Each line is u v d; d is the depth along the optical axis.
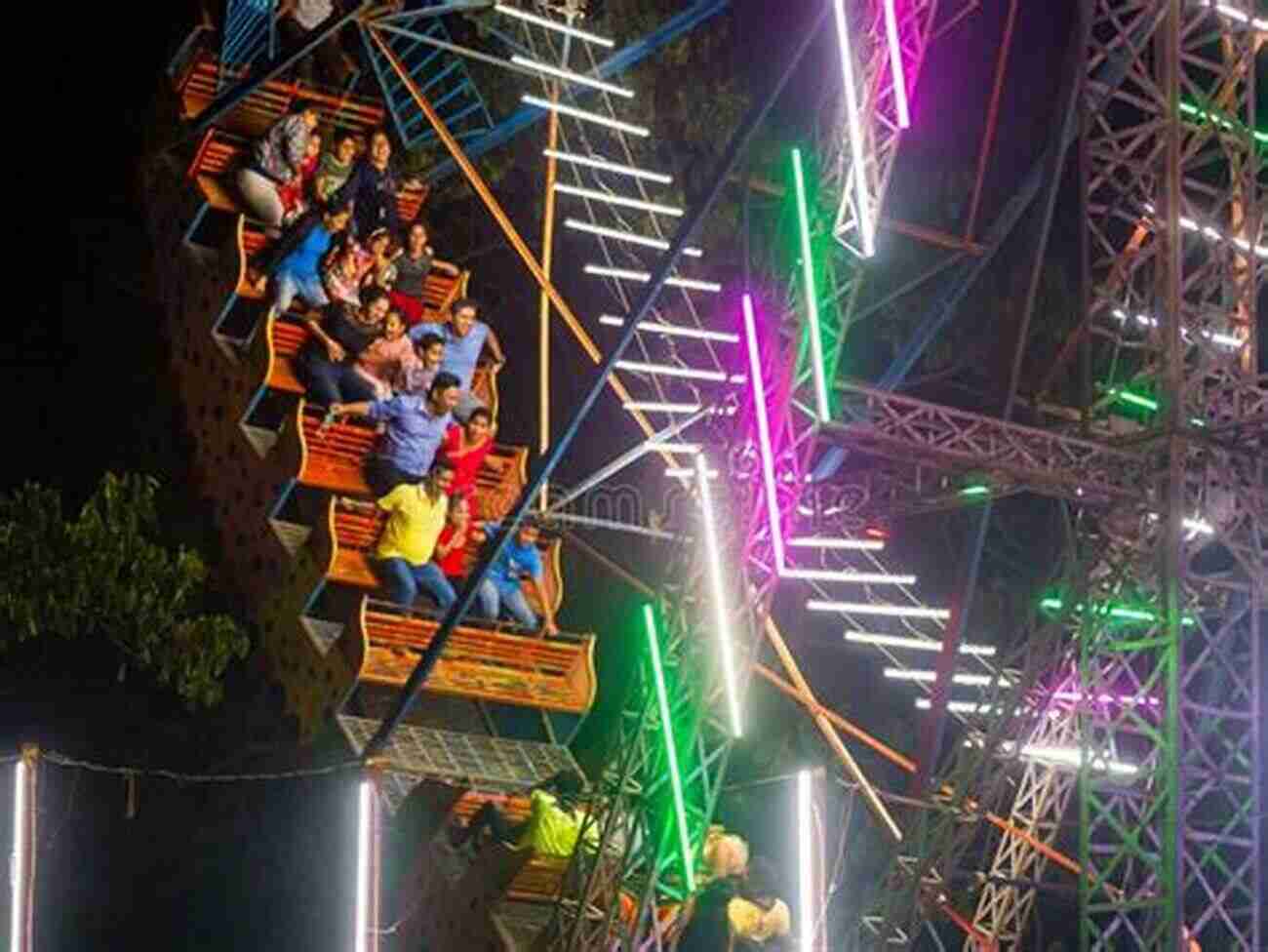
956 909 21.75
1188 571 18.31
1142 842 21.89
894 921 18.69
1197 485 18.03
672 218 25.42
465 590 18.34
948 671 20.91
